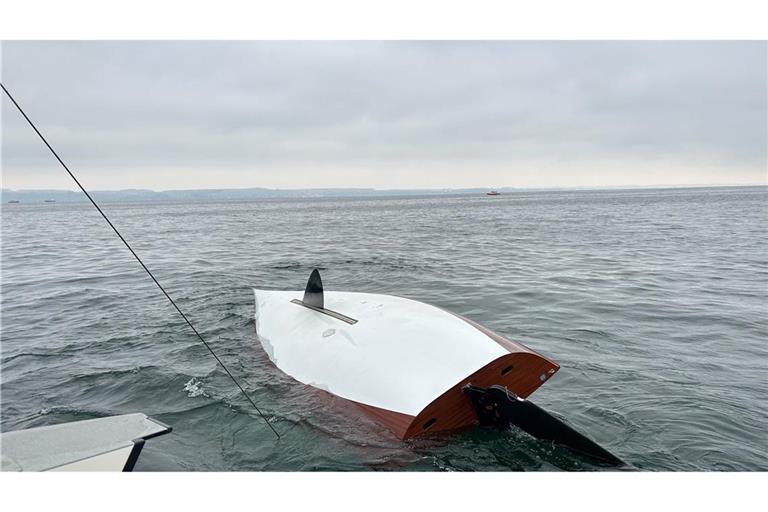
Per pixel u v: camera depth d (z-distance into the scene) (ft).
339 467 17.72
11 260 70.44
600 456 17.42
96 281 53.26
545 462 17.78
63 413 22.58
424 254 69.82
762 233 93.35
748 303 40.09
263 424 20.89
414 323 23.41
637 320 35.47
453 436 19.38
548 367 21.53
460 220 150.10
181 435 20.29
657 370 26.04
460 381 19.06
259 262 64.54
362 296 30.71
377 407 19.70
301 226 136.67
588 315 36.83
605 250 72.08
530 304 40.11
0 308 41.91
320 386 22.45
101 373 26.89
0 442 13.87
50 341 32.65
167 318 37.45
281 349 27.37
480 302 40.96
